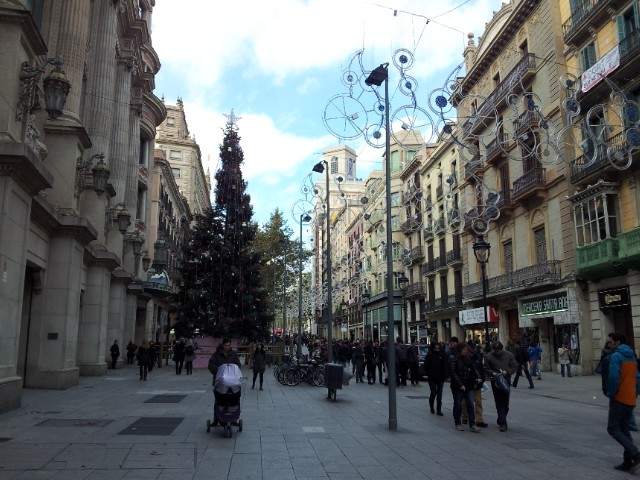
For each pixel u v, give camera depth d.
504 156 30.41
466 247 36.84
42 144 14.98
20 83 11.63
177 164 72.81
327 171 20.83
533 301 27.94
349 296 70.19
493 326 33.09
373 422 10.61
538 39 27.34
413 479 6.24
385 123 11.09
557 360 26.09
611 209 22.14
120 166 27.59
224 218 34.41
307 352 33.25
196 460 6.94
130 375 22.84
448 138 38.59
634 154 19.67
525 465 7.02
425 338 46.03
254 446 7.96
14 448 7.37
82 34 17.92
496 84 32.12
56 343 16.14
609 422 6.91
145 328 38.03
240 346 32.88
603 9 22.08
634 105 16.58
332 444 8.24
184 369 28.44
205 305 32.31
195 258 33.56
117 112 27.72
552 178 26.25
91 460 6.76
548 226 26.94
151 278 37.94
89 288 21.69
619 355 6.90
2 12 11.16
